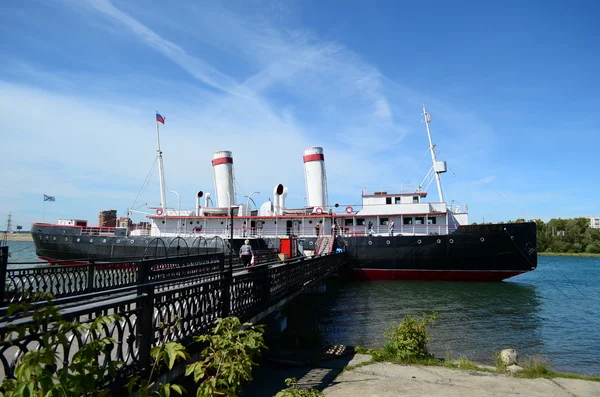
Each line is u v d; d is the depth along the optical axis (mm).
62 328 3078
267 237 34562
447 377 9242
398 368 9984
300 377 9172
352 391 8133
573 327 17891
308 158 39906
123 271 13828
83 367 2994
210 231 38281
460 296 26266
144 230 39844
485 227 31219
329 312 20703
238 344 4410
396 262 33250
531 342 15180
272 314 13281
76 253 36188
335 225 36312
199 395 4004
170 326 5676
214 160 41344
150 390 4984
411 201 35719
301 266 16094
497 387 8531
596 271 49219
